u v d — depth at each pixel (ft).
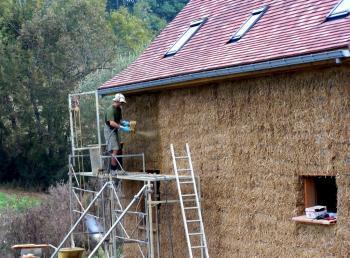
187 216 61.46
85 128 161.68
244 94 54.39
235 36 58.90
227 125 56.39
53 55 180.75
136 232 70.03
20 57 179.01
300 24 51.93
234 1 66.44
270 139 51.78
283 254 50.60
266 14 58.34
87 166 133.80
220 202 57.41
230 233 56.24
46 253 90.58
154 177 58.44
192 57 61.77
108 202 80.23
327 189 52.49
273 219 51.57
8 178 183.62
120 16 236.43
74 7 185.26
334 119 46.24
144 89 64.95
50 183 177.99
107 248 71.36
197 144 60.03
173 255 63.93
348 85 45.24
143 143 68.08
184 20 73.00
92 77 175.73
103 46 185.88
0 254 89.15
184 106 61.77
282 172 50.72
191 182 58.29
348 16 47.75
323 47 44.83
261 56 50.49
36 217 96.48
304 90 48.60
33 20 183.01
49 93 177.88
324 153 47.01
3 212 105.29
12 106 178.70
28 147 178.70
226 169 56.54
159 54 69.77
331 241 46.52
